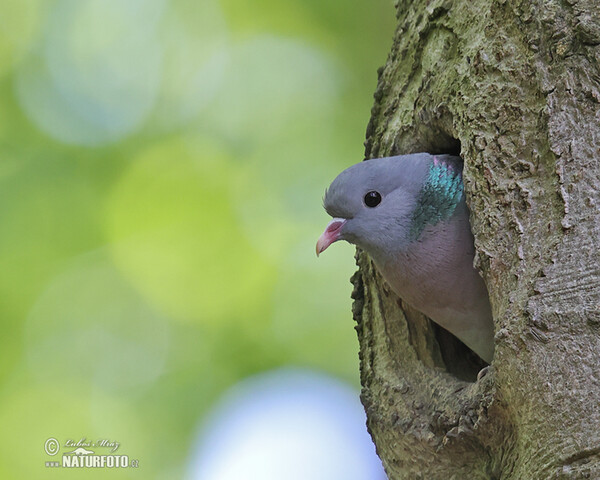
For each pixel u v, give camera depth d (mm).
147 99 13133
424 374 7391
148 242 12508
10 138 12586
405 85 7844
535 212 5941
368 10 12859
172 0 13375
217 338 12141
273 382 11859
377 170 7379
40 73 12969
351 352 12078
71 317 12156
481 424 6184
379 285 7844
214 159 12922
